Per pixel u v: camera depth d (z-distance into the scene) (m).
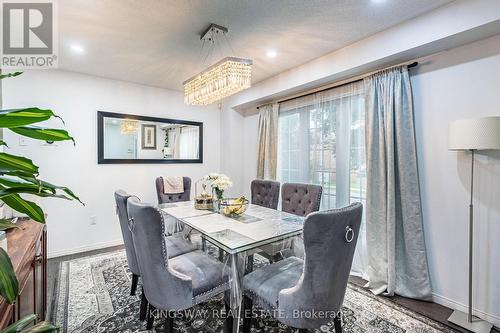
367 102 2.58
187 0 1.80
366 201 2.54
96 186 3.48
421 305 2.19
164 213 2.44
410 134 2.31
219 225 2.00
